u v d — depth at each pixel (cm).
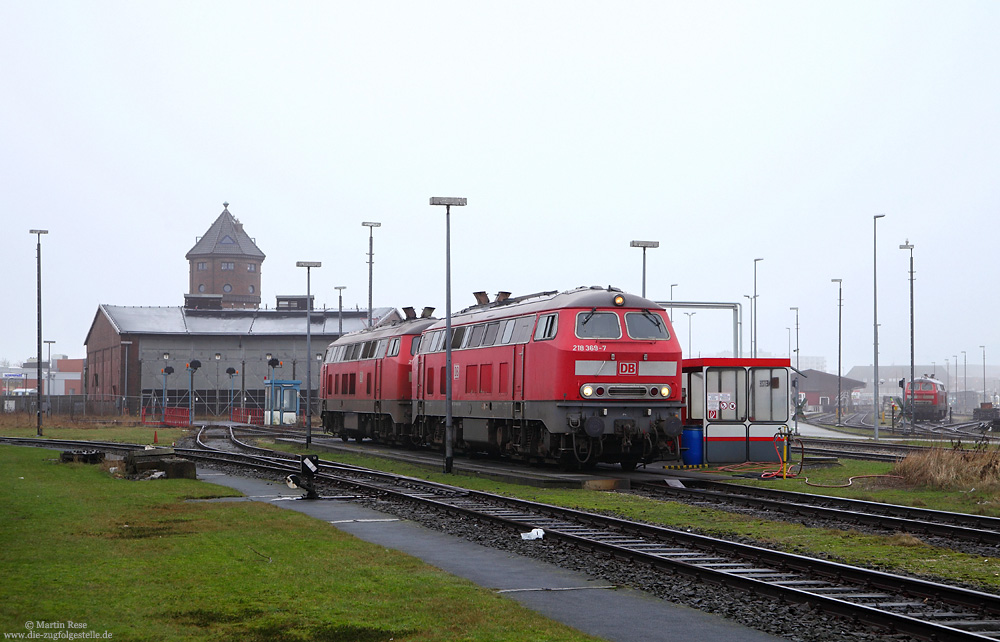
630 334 2825
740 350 5056
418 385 3872
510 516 1936
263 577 1302
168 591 1210
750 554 1467
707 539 1559
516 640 1003
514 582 1312
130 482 2612
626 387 2791
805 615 1127
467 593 1218
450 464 2981
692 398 3111
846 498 2209
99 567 1355
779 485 2567
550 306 2889
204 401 9525
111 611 1100
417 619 1087
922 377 9331
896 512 2025
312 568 1370
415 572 1350
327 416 5250
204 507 2050
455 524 1850
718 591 1245
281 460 3519
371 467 3247
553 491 2464
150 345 9406
